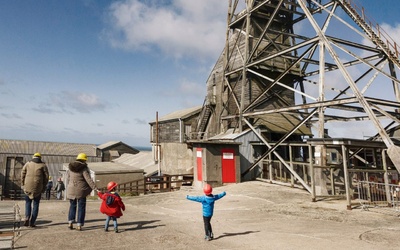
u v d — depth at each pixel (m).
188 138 33.16
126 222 8.16
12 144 46.00
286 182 18.88
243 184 18.47
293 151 24.38
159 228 7.39
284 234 6.89
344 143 11.23
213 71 29.62
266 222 8.51
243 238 6.51
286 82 26.12
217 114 28.00
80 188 6.93
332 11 19.52
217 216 9.60
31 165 7.15
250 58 22.28
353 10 19.09
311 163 12.93
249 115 21.11
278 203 12.28
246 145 21.42
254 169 21.39
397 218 9.13
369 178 13.98
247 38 22.92
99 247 5.59
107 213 6.80
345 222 8.51
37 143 48.97
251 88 24.44
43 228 7.05
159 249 5.54
